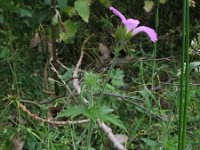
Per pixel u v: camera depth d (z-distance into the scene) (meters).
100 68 3.78
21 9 3.48
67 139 2.74
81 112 1.93
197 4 4.57
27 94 3.37
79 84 3.25
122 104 3.21
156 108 3.08
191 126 3.12
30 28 3.83
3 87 3.39
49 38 3.76
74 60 4.14
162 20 4.54
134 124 3.04
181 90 1.86
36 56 3.77
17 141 2.76
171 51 4.24
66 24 3.47
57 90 3.34
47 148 2.58
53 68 3.27
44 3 3.69
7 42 3.59
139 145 2.95
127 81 3.83
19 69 3.56
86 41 3.89
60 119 3.12
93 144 2.88
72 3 3.76
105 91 3.14
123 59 3.86
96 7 4.30
